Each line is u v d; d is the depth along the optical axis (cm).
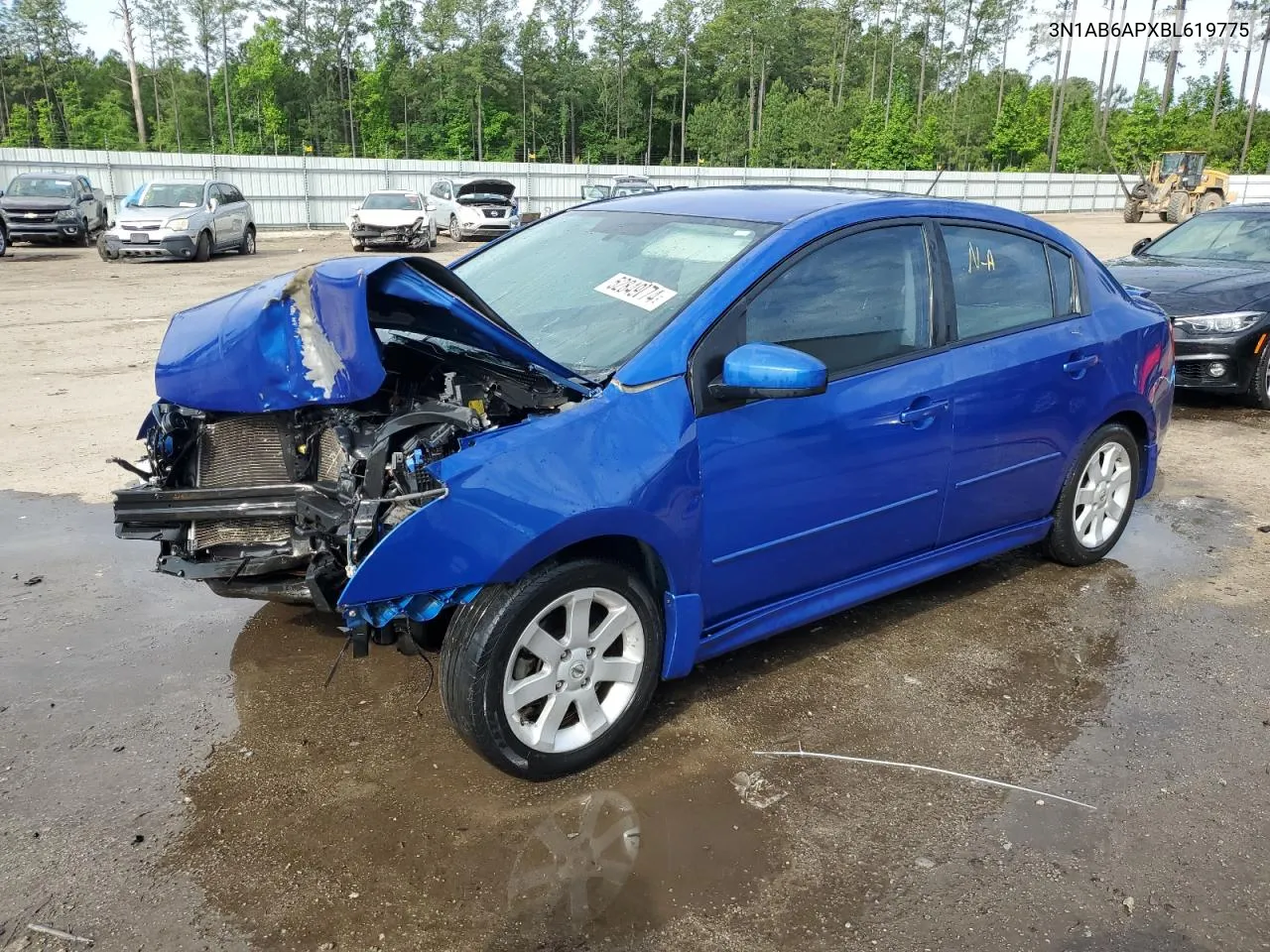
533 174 3844
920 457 380
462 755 320
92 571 464
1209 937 249
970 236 409
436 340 331
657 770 315
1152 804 304
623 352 320
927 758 326
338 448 314
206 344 314
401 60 7931
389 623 301
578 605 301
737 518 327
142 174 3183
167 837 279
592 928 247
